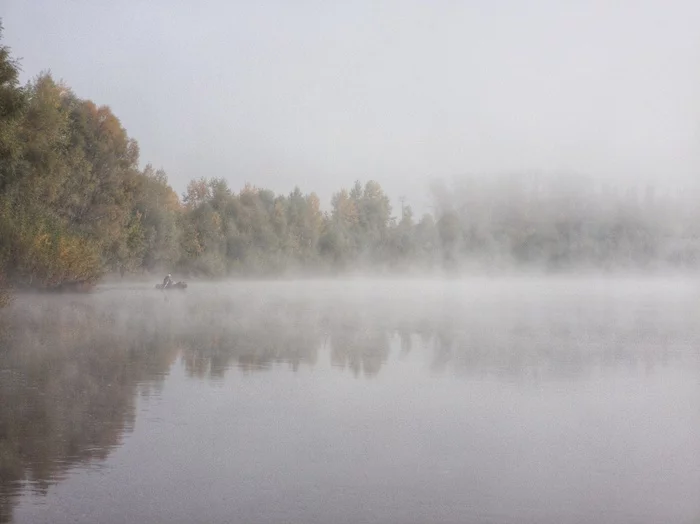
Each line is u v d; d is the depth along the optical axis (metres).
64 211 53.06
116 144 58.59
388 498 8.23
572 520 7.68
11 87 33.47
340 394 14.08
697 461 9.84
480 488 8.67
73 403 12.66
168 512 7.62
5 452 9.62
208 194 90.50
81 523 7.28
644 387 15.30
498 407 13.11
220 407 12.64
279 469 9.21
